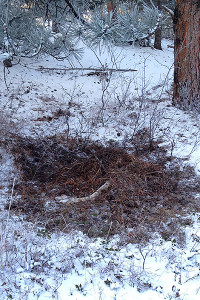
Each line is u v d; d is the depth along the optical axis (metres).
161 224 4.54
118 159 6.27
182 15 8.60
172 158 6.49
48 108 8.70
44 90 10.13
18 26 10.12
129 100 9.38
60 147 6.71
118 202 5.14
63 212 4.81
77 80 11.69
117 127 7.89
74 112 8.69
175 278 3.49
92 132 7.50
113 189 5.41
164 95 10.59
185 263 3.74
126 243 4.12
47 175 5.93
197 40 8.55
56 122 7.99
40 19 10.73
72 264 3.67
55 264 3.70
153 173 5.95
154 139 7.32
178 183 5.77
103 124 7.91
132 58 15.79
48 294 3.24
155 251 3.92
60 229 4.42
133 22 7.79
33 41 9.63
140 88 11.41
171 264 3.73
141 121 8.12
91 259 3.75
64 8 10.20
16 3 9.86
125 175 5.72
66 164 6.27
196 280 3.48
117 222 4.57
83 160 6.31
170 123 8.04
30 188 5.48
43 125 7.71
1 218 4.54
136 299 3.22
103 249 4.00
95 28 7.66
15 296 3.18
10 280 3.38
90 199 5.21
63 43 9.66
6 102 8.62
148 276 3.51
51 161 6.28
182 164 6.26
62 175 5.87
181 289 3.35
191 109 8.79
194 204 5.12
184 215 4.79
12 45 9.04
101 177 5.81
